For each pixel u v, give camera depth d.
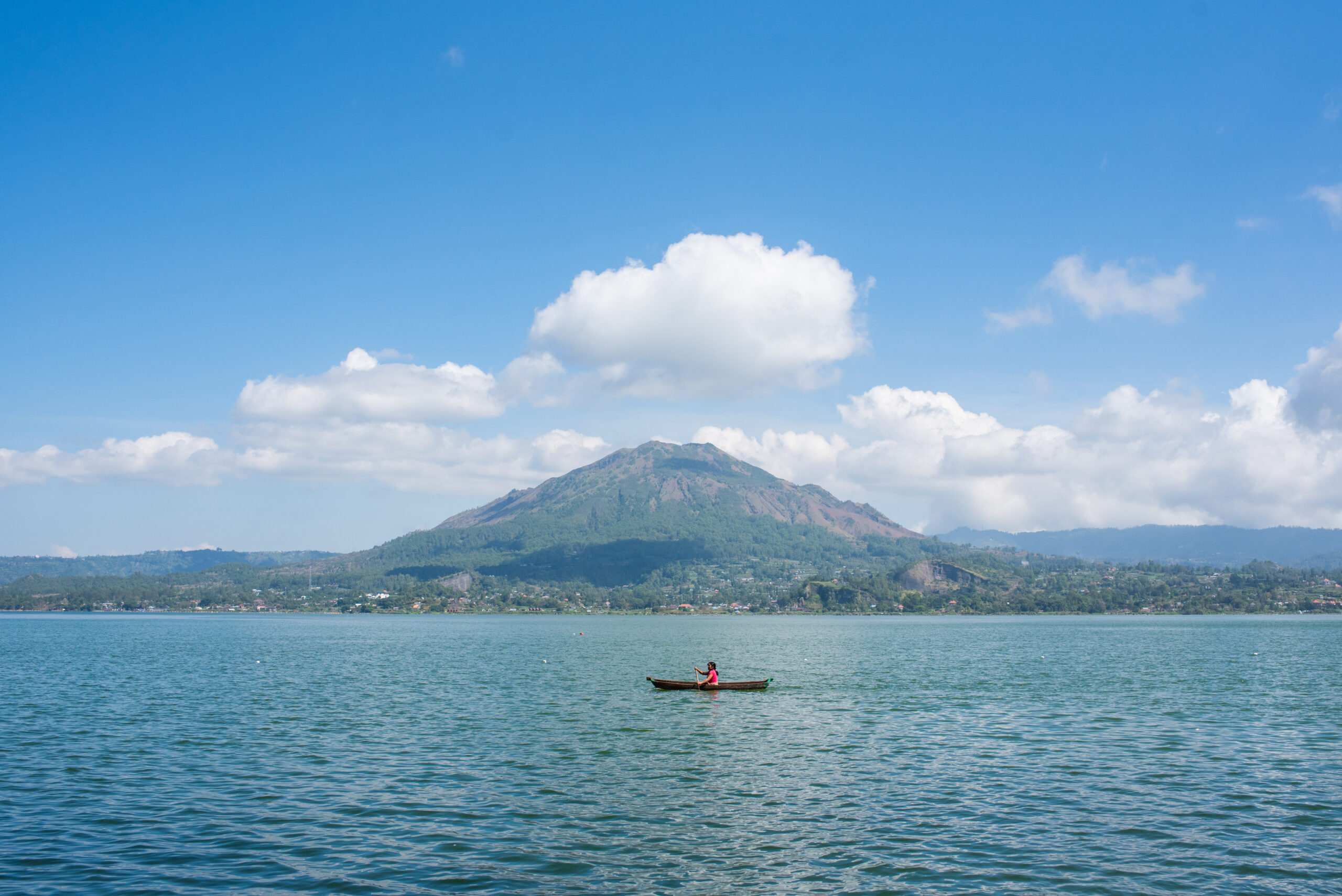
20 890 25.56
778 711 62.25
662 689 77.19
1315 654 126.31
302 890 25.72
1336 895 25.34
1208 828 31.83
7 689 76.88
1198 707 65.06
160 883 26.20
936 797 36.47
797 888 25.92
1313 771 41.69
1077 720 58.00
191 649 144.12
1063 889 25.80
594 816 33.44
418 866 27.73
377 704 66.56
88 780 39.53
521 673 96.06
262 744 48.69
